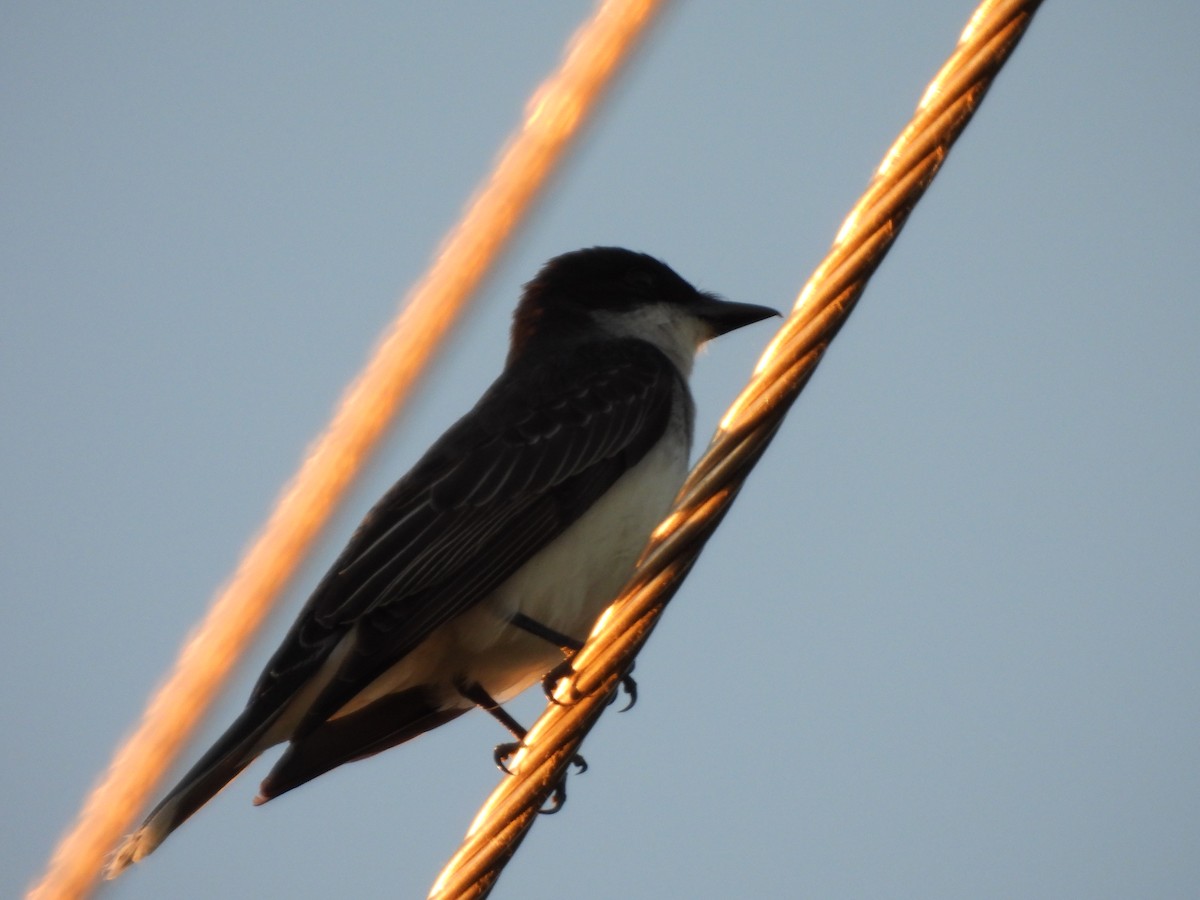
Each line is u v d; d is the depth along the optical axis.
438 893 6.76
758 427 6.65
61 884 5.36
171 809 8.45
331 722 9.98
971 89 6.43
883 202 6.48
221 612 5.66
